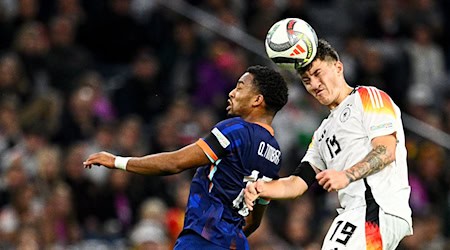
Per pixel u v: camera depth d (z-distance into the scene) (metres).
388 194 24.48
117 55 55.28
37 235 41.84
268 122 25.34
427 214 50.94
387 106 24.77
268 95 25.11
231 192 24.59
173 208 45.97
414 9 61.91
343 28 60.75
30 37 50.94
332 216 47.22
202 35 54.12
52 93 49.78
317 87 25.17
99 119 49.62
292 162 49.28
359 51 56.22
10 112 46.88
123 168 24.56
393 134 24.48
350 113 24.97
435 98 58.72
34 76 50.75
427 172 52.41
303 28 24.86
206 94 51.84
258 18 55.91
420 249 48.94
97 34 55.06
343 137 25.02
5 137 46.28
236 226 24.81
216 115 51.47
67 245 43.12
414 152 52.97
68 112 48.53
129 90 51.84
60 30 51.72
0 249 41.44
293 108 50.62
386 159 23.80
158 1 55.47
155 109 51.91
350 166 24.84
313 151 26.16
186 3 55.81
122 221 45.44
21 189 42.97
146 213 43.28
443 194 52.34
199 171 24.98
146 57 52.06
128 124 47.53
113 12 55.03
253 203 24.44
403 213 24.48
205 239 24.34
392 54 58.41
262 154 24.86
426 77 59.28
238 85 25.39
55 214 42.94
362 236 24.25
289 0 57.47
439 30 62.12
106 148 46.88
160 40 55.06
